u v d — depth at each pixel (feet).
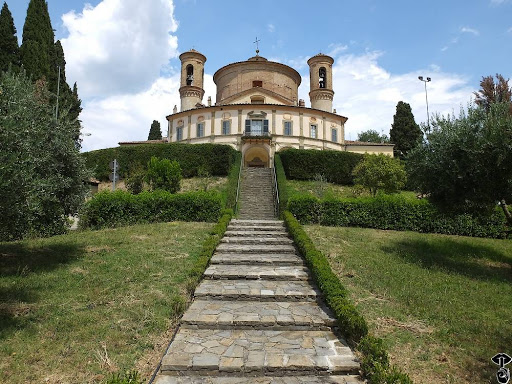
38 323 20.01
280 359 17.03
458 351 18.12
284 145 122.01
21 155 19.71
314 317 21.79
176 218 52.06
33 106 28.07
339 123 134.51
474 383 15.44
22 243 38.17
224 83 144.87
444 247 40.42
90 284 26.21
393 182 73.87
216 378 15.98
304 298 25.29
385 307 23.48
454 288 27.61
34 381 14.82
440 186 36.06
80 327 19.67
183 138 129.59
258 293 25.55
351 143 134.92
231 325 21.06
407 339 19.24
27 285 25.48
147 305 22.90
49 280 26.78
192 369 16.26
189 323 21.08
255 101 131.85
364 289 26.89
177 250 35.68
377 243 41.06
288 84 144.46
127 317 21.13
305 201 52.65
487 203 35.27
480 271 32.76
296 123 125.29
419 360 17.29
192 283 26.11
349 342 19.19
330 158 95.61
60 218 32.35
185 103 143.23
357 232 46.11
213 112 124.88
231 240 40.47
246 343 18.92
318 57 146.72
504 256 38.42
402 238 43.96
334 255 35.14
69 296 23.97
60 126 30.89
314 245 37.19
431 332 20.04
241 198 71.51
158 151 98.02
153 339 19.04
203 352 17.67
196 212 52.26
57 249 35.65
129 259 32.42
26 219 22.52
